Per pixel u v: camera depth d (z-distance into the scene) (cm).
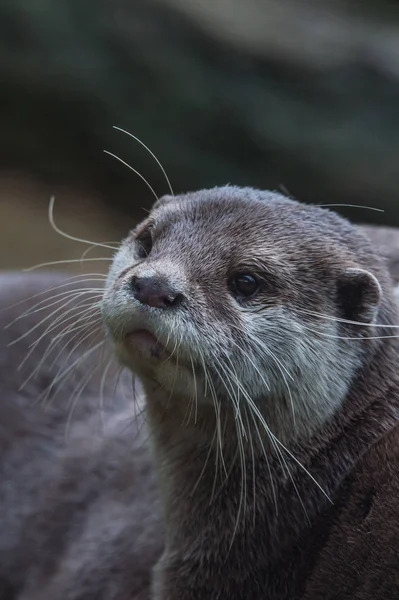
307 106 1916
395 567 580
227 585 648
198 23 1989
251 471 646
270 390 623
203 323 597
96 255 1777
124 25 1995
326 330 635
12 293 979
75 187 2014
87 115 1962
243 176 1908
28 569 877
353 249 672
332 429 643
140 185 1984
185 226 653
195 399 619
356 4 2112
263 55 1952
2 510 910
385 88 1908
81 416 922
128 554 768
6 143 1991
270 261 629
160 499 716
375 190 1844
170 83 1945
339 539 614
